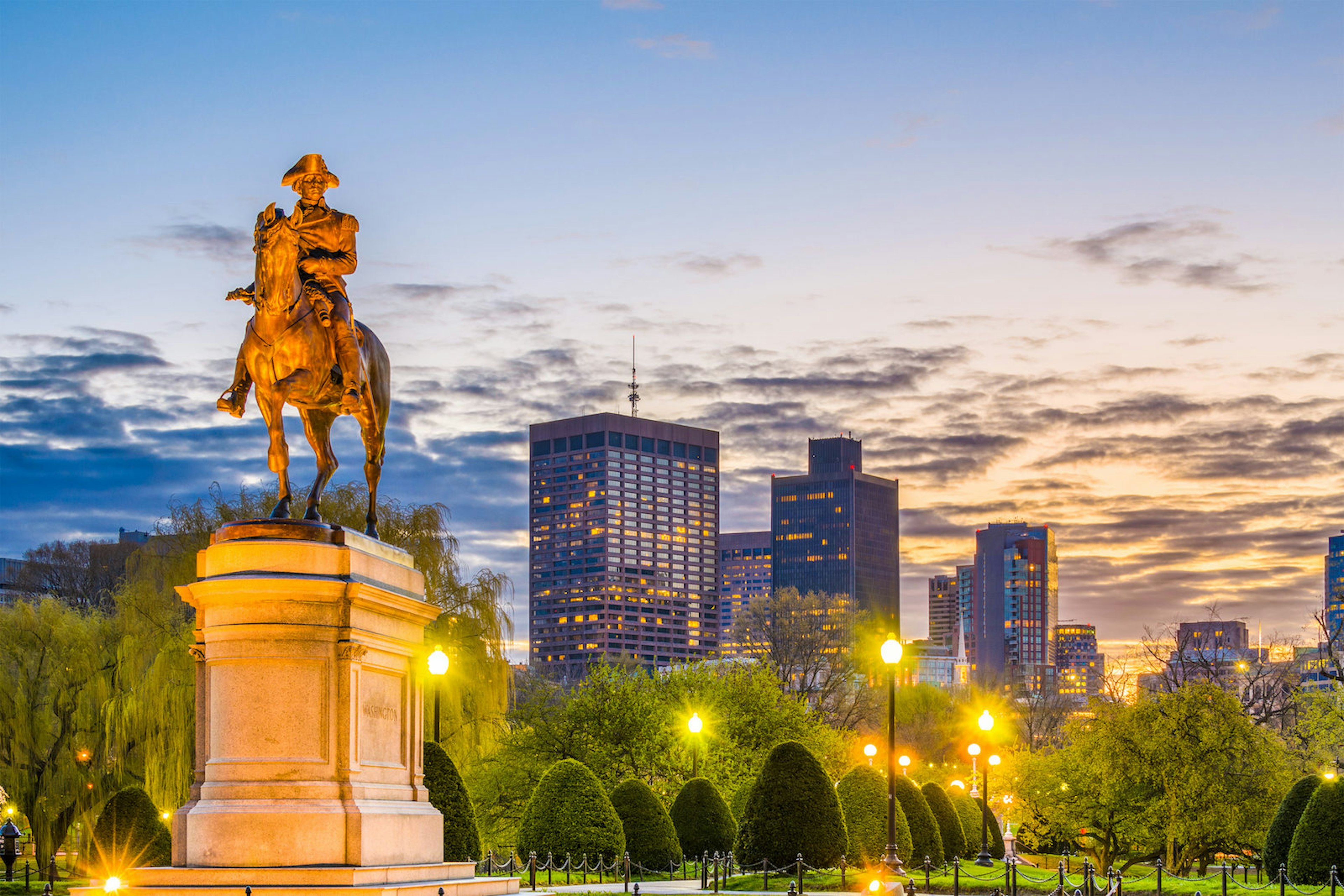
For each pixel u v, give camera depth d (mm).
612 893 32594
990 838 64188
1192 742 61406
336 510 50875
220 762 20375
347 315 22250
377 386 23766
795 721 70375
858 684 117312
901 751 61875
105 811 37281
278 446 21641
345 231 22141
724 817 48344
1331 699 69812
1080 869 71000
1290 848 45375
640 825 43875
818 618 113750
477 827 38156
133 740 47688
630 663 100062
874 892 30406
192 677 47062
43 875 47750
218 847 19891
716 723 65125
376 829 20609
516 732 61469
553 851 41562
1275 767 61594
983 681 157875
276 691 20484
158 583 51906
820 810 39000
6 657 52594
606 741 61656
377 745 21891
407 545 53000
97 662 53094
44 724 52156
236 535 21156
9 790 52438
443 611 52906
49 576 84625
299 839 19891
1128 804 62656
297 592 20484
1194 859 64562
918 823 49812
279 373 21578
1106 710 65250
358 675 20906
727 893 33938
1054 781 66000
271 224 21484
